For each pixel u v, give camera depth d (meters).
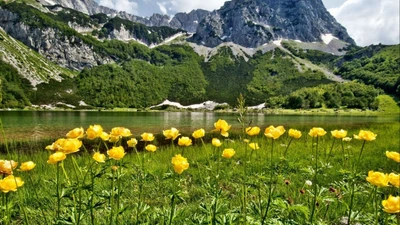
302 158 9.09
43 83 151.88
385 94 160.88
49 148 2.79
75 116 68.62
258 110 133.50
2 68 140.62
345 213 4.08
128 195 4.91
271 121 55.94
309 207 3.83
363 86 166.38
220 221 2.86
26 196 4.64
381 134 18.08
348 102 143.00
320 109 137.75
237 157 9.19
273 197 3.05
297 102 145.25
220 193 3.04
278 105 155.88
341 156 9.16
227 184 5.50
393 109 133.75
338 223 3.88
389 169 7.66
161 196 4.91
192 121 56.12
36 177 6.62
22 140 23.20
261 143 12.80
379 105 141.12
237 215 2.98
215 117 77.19
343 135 4.34
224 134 3.72
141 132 31.64
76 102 147.75
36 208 4.24
